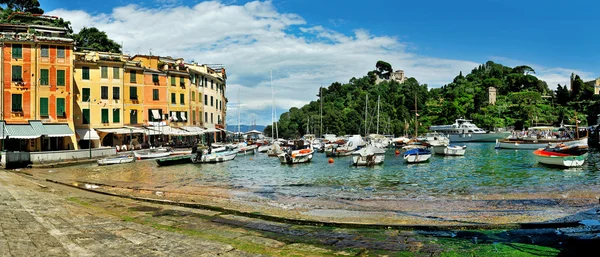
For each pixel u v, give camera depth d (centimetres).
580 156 4144
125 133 6159
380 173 3906
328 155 6281
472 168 4319
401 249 1165
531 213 1733
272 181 3297
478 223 1495
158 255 980
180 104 7075
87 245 1040
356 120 15962
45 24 6391
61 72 5256
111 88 6188
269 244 1183
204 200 2098
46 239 1066
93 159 5012
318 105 19038
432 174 3772
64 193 2202
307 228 1434
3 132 4522
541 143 7694
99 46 7894
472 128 12175
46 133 4912
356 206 1966
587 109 16325
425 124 19225
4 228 1148
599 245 1211
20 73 5081
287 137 17475
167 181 3288
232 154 5800
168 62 7419
